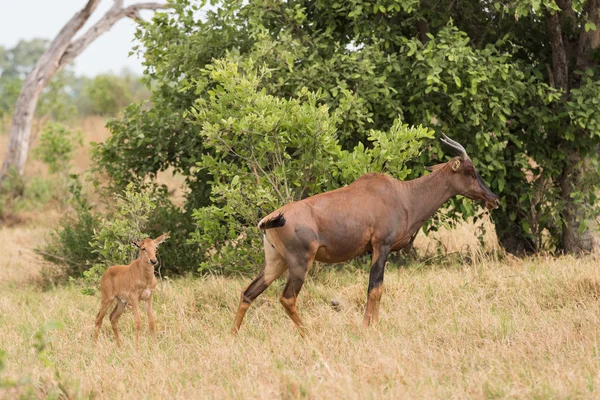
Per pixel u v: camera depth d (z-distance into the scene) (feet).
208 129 102.83
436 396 63.57
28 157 286.46
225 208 106.42
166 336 93.86
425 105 124.88
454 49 118.42
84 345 92.43
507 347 76.79
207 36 129.08
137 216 115.65
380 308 99.86
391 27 131.23
